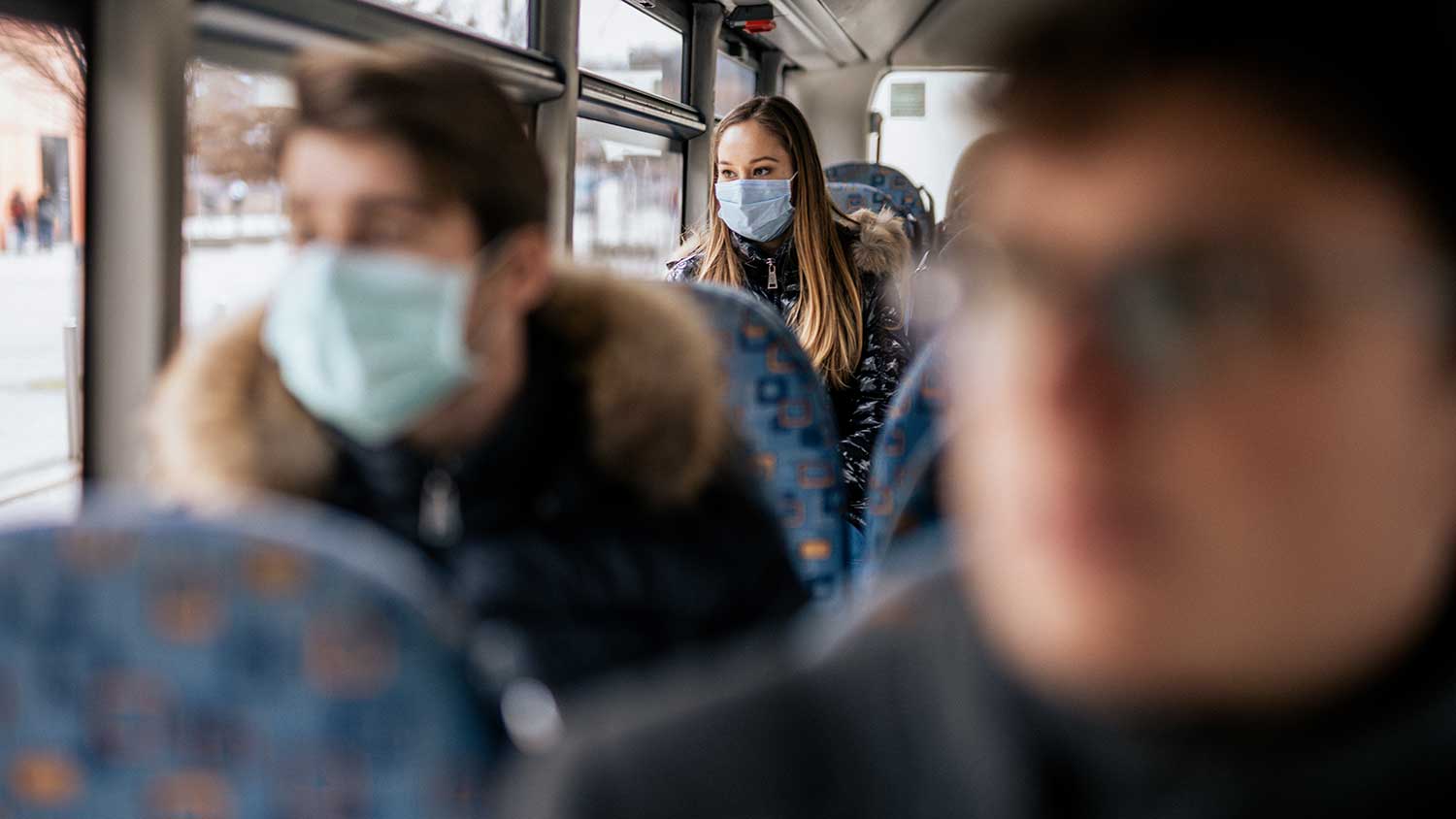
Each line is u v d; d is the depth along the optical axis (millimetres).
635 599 1324
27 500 1994
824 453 1993
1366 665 262
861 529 2766
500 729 941
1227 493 236
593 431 1332
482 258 1263
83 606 884
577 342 1345
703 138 5816
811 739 353
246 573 884
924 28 8617
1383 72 241
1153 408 235
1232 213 237
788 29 7031
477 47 3113
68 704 894
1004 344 253
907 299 3102
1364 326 239
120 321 2064
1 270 1916
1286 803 271
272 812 905
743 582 1356
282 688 889
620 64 4672
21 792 909
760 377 1981
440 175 1223
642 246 5250
